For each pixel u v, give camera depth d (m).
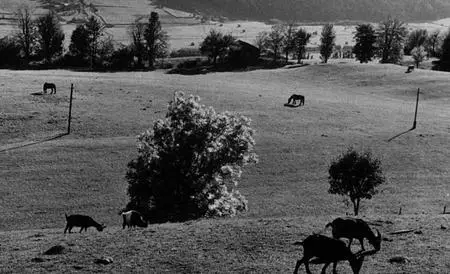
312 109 97.38
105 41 178.75
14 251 25.55
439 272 20.52
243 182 62.72
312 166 68.38
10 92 95.56
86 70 155.62
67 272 21.75
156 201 46.53
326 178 64.81
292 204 56.38
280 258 22.73
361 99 113.50
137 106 91.69
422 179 65.31
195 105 48.22
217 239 26.03
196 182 46.66
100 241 26.58
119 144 73.06
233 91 111.19
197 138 46.38
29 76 117.88
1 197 56.19
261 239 25.70
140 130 79.12
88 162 66.62
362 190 46.41
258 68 167.88
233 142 48.03
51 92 96.69
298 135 80.62
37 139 74.44
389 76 137.12
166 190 46.25
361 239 22.88
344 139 79.50
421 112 100.69
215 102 98.38
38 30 175.25
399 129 86.31
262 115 90.69
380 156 72.88
